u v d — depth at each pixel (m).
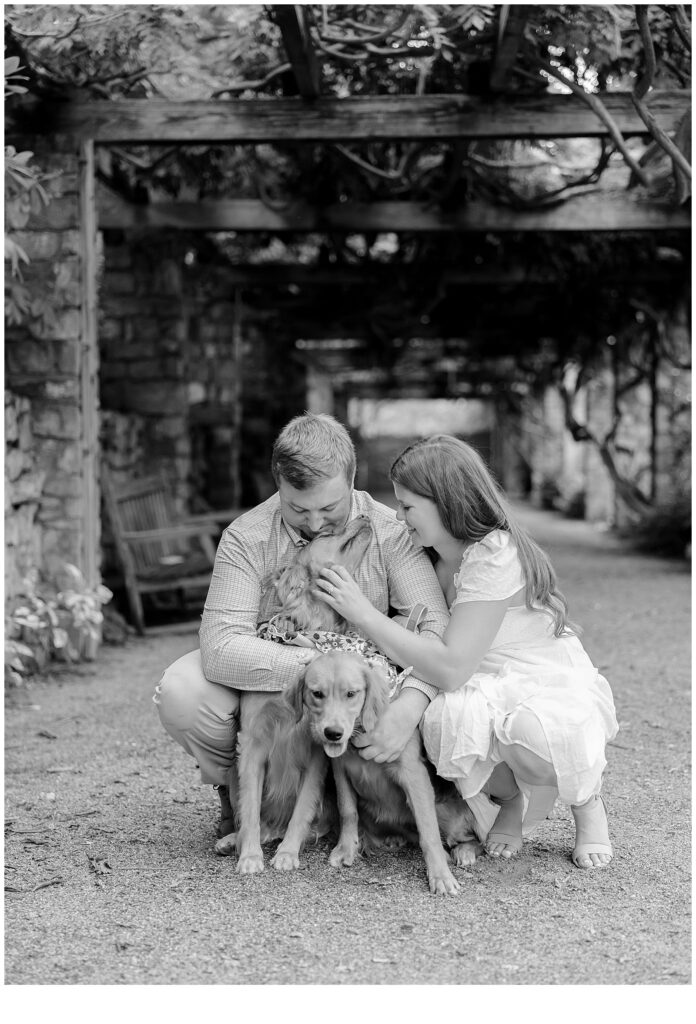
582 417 19.06
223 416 10.74
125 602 8.20
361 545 2.94
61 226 6.00
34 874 2.87
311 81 5.58
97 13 4.96
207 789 3.70
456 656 2.78
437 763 2.78
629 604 8.38
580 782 2.72
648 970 2.26
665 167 7.21
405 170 7.40
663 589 9.26
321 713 2.60
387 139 5.89
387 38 5.55
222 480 11.49
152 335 9.08
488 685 2.84
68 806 3.49
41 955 2.35
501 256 9.55
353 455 2.87
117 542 7.14
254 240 9.94
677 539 12.30
